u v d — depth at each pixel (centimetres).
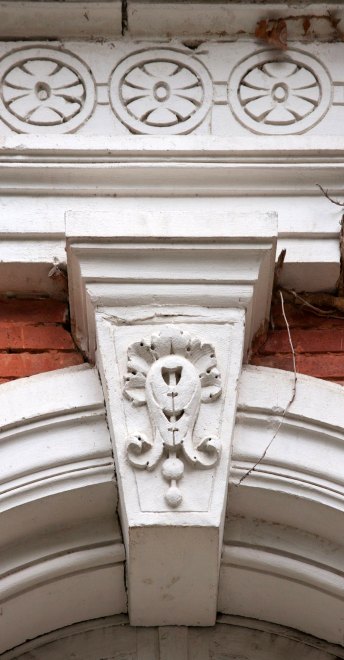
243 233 427
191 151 465
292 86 494
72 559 410
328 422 416
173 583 405
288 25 502
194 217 429
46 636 428
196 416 400
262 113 486
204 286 425
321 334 453
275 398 422
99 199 464
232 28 502
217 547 388
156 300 423
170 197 464
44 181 464
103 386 419
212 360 411
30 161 464
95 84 491
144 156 465
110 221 427
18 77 492
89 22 500
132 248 426
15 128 479
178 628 428
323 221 457
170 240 427
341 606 415
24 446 412
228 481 404
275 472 409
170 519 383
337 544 416
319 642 430
